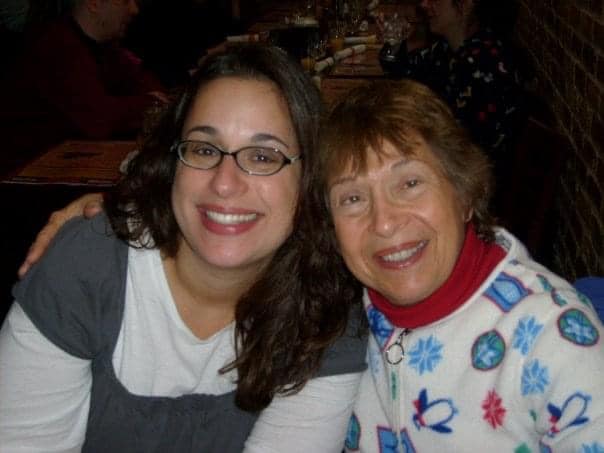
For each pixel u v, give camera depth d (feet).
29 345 3.85
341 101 3.82
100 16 10.10
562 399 3.32
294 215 3.88
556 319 3.44
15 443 3.92
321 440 4.17
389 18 14.47
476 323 3.66
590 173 6.89
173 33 17.15
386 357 3.94
